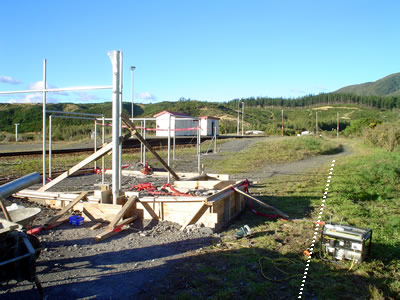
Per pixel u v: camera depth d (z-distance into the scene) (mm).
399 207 8539
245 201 8484
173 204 6312
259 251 5020
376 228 6445
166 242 5359
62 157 17156
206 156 19859
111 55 6168
